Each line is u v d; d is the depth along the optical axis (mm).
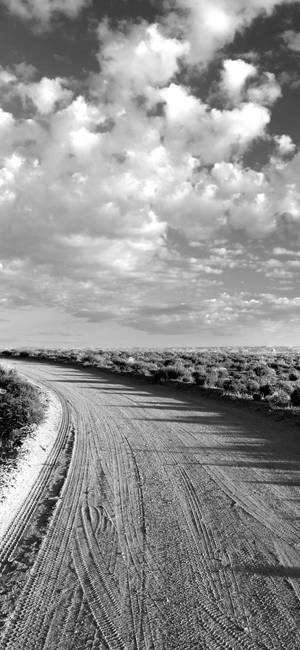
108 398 24766
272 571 6336
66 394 26719
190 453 12664
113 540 7598
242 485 9852
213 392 24438
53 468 12086
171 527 7973
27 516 8859
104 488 10219
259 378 30453
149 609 5594
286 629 5082
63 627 5324
